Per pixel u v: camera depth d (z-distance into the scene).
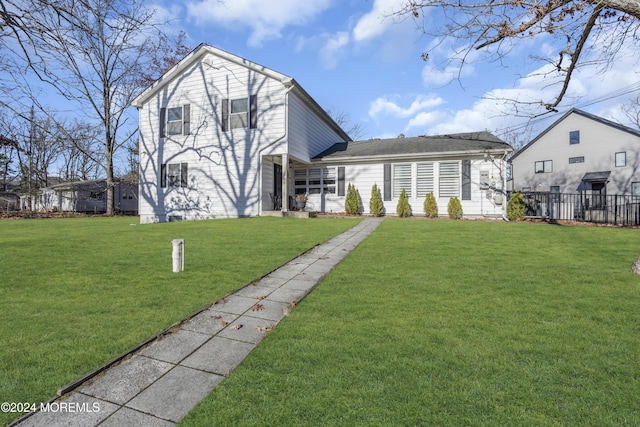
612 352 2.45
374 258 5.74
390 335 2.76
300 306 3.52
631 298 3.62
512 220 12.70
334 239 7.89
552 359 2.35
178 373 2.30
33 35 7.26
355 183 15.69
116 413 1.87
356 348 2.54
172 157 15.30
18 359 2.38
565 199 20.92
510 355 2.41
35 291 4.00
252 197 14.08
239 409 1.86
